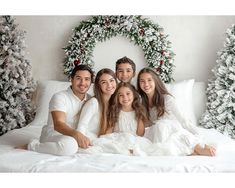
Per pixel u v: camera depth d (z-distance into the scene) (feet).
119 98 10.72
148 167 8.19
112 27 14.61
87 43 14.62
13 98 14.03
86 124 10.08
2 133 13.93
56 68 15.44
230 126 13.64
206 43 15.23
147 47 14.69
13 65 13.87
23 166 8.25
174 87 13.79
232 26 14.17
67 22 15.30
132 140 9.86
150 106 11.32
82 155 9.15
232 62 13.74
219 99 13.74
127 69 12.21
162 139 9.82
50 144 9.37
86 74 10.38
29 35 15.38
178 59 15.25
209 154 9.35
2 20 14.06
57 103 10.25
